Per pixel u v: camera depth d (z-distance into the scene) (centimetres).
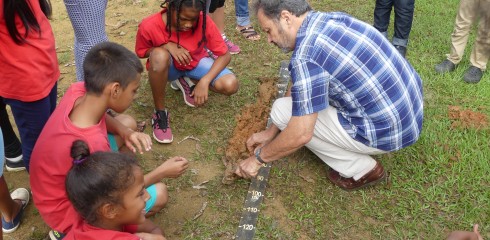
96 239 209
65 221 239
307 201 306
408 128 282
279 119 308
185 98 381
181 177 322
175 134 360
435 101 390
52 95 286
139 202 208
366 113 274
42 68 258
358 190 315
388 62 265
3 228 284
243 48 458
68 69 425
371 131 278
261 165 294
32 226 290
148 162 335
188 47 347
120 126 280
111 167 195
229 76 362
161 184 274
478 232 275
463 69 426
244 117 365
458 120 369
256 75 421
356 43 255
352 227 290
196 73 364
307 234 285
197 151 345
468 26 398
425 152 340
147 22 340
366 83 261
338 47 252
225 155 339
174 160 270
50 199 238
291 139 265
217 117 374
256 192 308
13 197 296
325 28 254
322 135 294
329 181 321
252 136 334
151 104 388
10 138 315
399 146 289
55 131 228
